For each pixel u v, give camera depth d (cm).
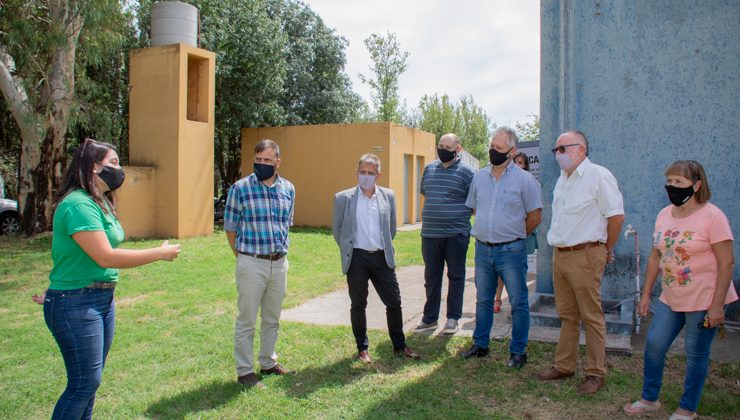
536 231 658
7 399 424
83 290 304
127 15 1625
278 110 2088
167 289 822
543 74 665
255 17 1939
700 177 361
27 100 1410
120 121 1711
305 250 1240
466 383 446
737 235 600
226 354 523
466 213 581
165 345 552
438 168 591
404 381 452
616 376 446
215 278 902
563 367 447
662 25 621
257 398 420
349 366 487
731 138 601
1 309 719
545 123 668
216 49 1834
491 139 486
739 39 594
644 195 636
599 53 645
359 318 498
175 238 1427
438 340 560
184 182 1441
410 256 1188
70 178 310
